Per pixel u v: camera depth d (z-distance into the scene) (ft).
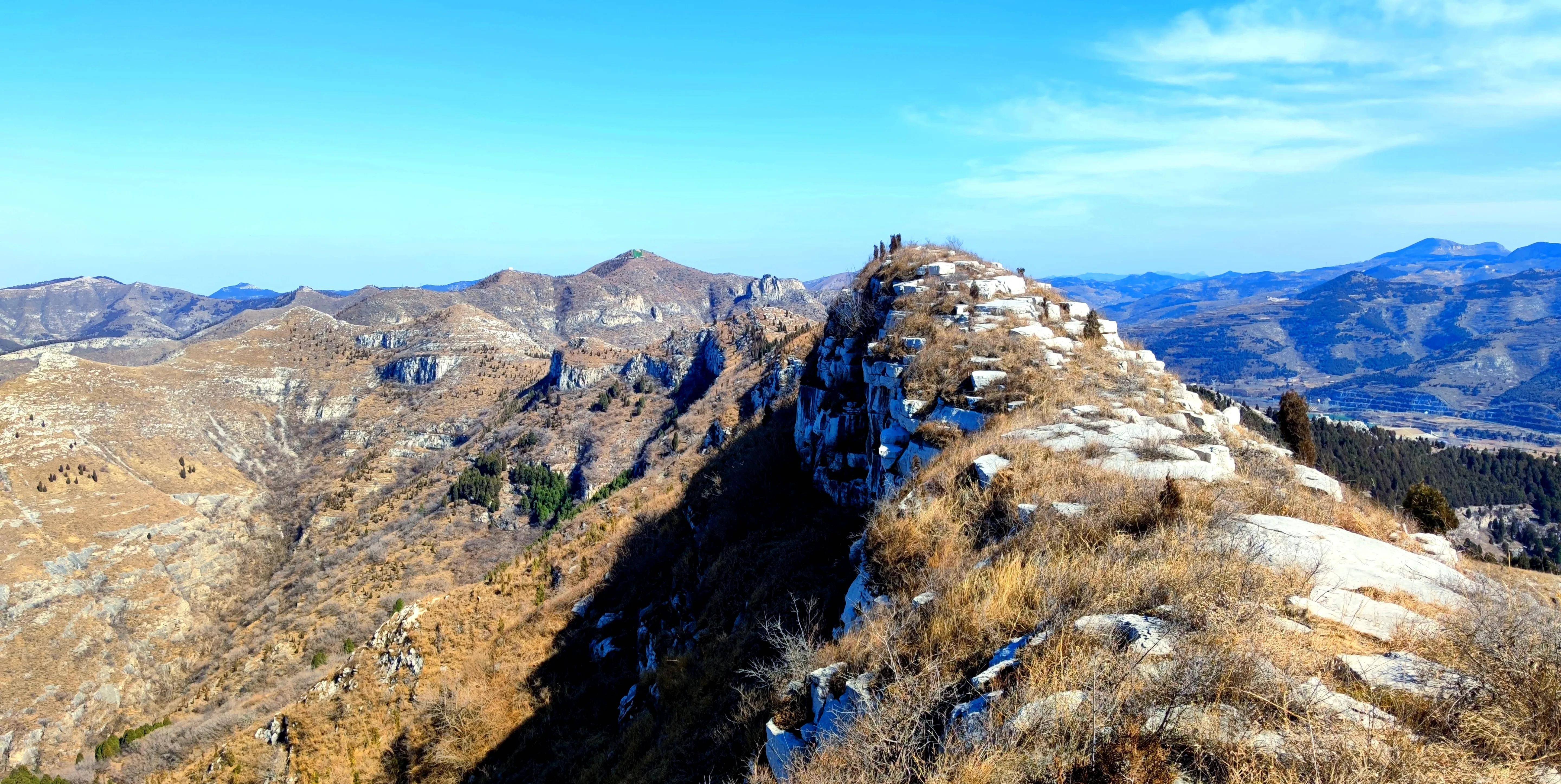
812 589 52.95
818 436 79.77
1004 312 68.74
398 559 355.77
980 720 17.58
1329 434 221.05
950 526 32.55
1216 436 46.83
